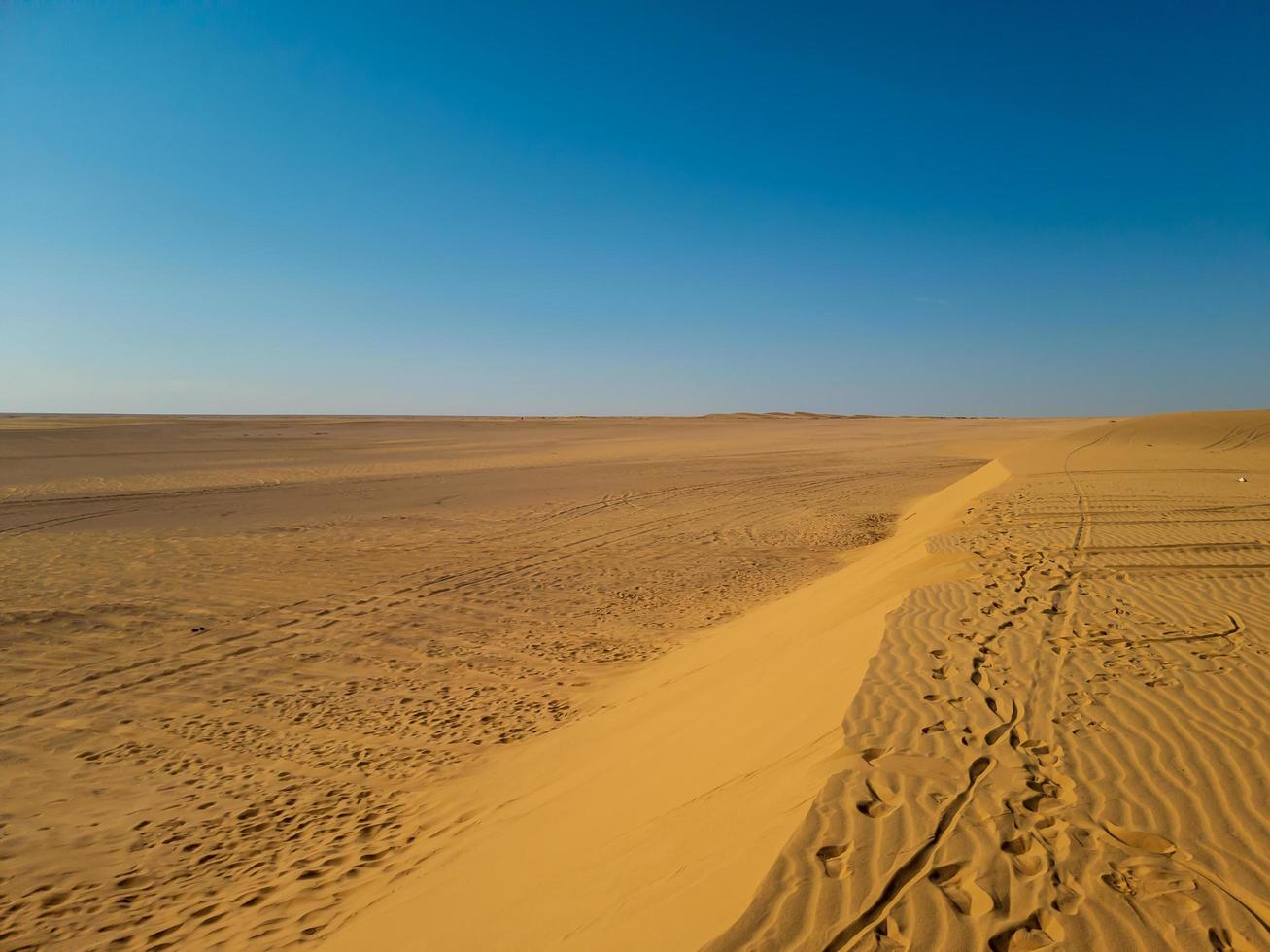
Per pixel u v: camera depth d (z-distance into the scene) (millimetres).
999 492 18734
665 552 19594
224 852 6234
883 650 6676
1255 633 6852
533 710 9414
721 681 8336
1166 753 4496
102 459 41156
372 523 23297
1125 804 3951
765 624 11367
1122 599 8289
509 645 12195
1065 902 3191
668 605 14617
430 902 4727
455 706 9625
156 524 22188
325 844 6281
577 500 28656
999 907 3154
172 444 51812
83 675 10656
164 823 6777
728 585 16172
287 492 29641
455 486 32500
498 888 4559
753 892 3238
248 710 9547
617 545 20406
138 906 5406
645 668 10727
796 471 38844
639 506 27297
